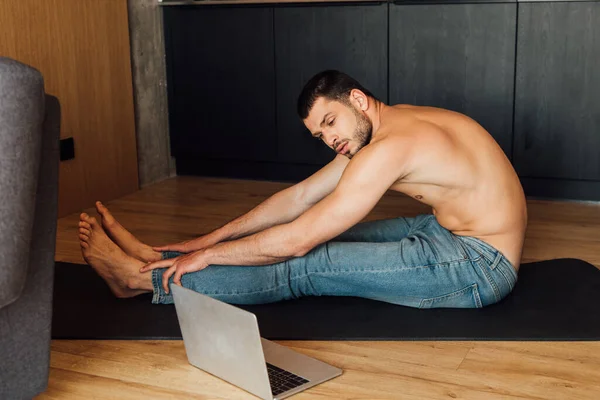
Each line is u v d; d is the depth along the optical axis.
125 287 2.61
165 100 4.61
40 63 3.66
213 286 2.49
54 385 2.11
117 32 4.14
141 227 3.65
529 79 3.90
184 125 4.60
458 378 2.09
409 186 2.37
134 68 4.34
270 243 2.36
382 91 4.16
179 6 4.44
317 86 2.29
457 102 4.04
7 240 1.67
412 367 2.16
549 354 2.22
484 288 2.44
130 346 2.34
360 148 2.36
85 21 3.92
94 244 2.54
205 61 4.46
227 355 2.06
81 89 3.92
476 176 2.36
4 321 1.83
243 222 2.70
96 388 2.09
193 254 2.51
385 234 2.71
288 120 4.35
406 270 2.42
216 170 4.62
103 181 4.12
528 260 3.03
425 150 2.29
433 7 3.97
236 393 2.04
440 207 2.43
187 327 2.17
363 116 2.33
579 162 3.91
